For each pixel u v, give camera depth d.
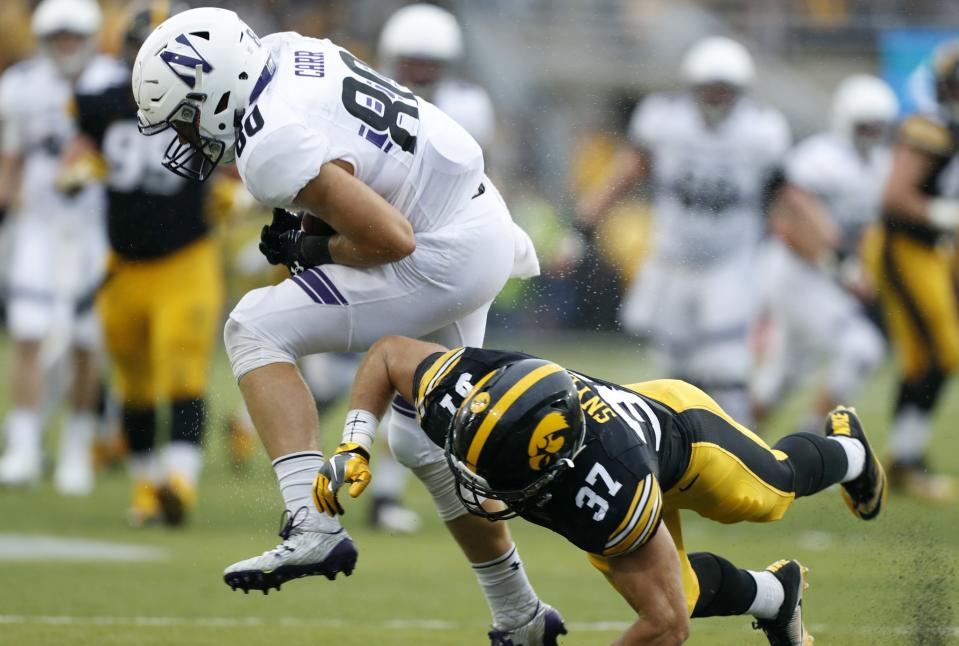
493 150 52.12
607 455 11.80
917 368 27.64
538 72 54.25
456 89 26.81
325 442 32.78
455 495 14.15
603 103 54.66
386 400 12.96
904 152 28.62
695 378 30.45
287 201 12.95
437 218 13.56
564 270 47.53
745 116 29.86
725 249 30.14
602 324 48.56
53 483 28.16
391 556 21.70
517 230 14.90
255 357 13.55
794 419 36.59
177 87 12.98
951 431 36.16
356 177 13.16
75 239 27.16
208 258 23.86
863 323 30.58
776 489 13.68
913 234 28.22
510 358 12.03
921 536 19.44
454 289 13.62
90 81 23.48
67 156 24.16
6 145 27.48
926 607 16.34
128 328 23.69
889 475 27.48
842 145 32.22
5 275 40.03
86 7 27.62
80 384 27.22
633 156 30.73
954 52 29.09
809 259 30.69
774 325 31.25
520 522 25.28
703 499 13.30
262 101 12.92
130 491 27.48
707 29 55.22
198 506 25.73
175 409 23.56
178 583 18.95
